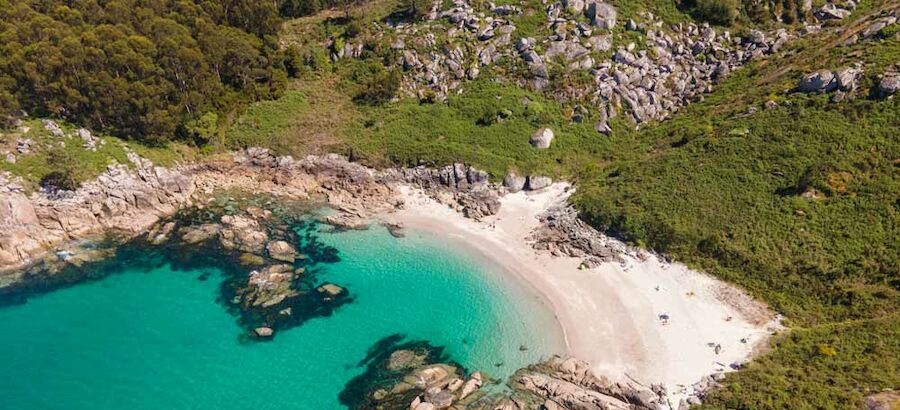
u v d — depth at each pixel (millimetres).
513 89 89688
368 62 97000
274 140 85188
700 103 86688
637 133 85875
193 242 68625
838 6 94875
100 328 55969
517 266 65312
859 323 49781
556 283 62250
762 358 50094
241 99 90062
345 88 95188
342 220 74000
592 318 57156
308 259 66750
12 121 71125
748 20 97375
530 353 53438
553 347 54031
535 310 58688
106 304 59094
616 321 56625
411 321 57531
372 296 60906
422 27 98750
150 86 79062
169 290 61188
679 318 56406
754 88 82188
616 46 91750
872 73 69375
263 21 97562
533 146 82938
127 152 75750
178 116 82062
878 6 91375
